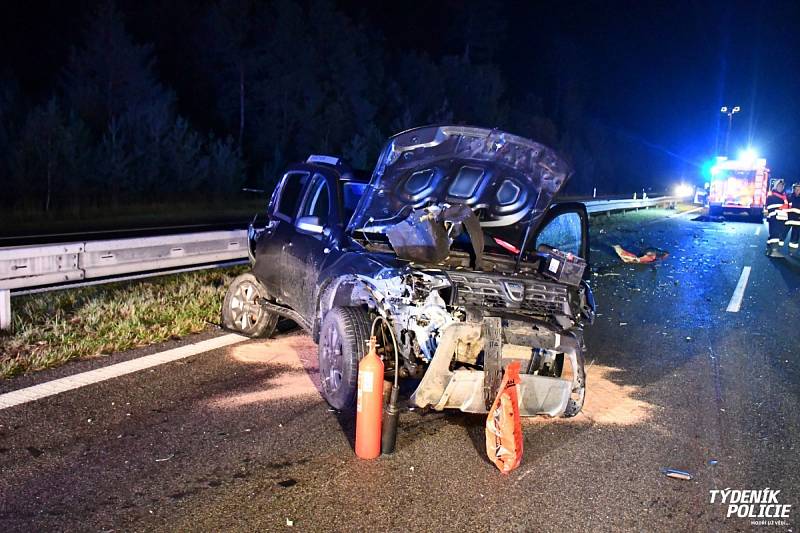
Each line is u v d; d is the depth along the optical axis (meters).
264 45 36.94
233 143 35.69
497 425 4.42
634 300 10.89
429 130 5.38
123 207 23.72
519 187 5.96
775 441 5.18
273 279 6.96
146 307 7.89
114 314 7.61
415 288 5.00
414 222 5.20
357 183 6.55
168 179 27.67
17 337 6.52
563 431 5.21
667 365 7.22
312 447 4.64
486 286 5.25
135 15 36.41
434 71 48.34
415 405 4.79
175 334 7.25
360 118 38.78
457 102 50.00
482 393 4.80
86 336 6.73
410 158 5.59
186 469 4.25
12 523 3.55
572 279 5.64
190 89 36.72
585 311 5.75
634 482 4.39
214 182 29.38
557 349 5.11
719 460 4.79
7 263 7.14
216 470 4.25
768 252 17.73
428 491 4.12
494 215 6.09
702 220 30.94
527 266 5.97
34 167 22.50
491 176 5.89
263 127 35.62
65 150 23.22
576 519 3.88
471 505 3.97
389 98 44.31
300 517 3.75
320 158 7.12
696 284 12.73
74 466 4.20
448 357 4.72
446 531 3.68
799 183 17.59
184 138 28.72
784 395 6.32
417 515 3.83
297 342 7.22
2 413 4.93
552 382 4.98
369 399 4.45
